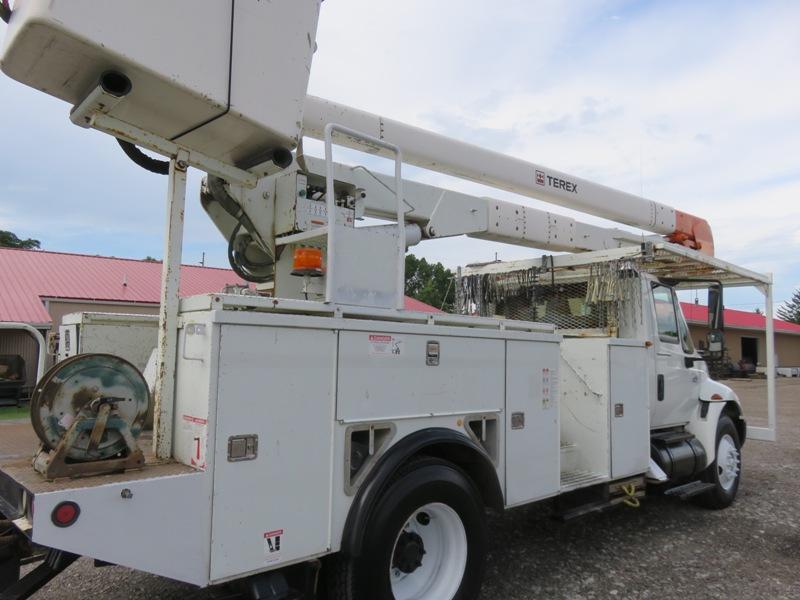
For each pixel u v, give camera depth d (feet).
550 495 13.32
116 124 8.48
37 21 6.69
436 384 10.88
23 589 7.95
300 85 9.46
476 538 11.06
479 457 11.27
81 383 7.82
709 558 15.16
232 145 9.32
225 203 11.81
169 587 12.77
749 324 119.44
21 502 7.29
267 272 13.62
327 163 10.02
